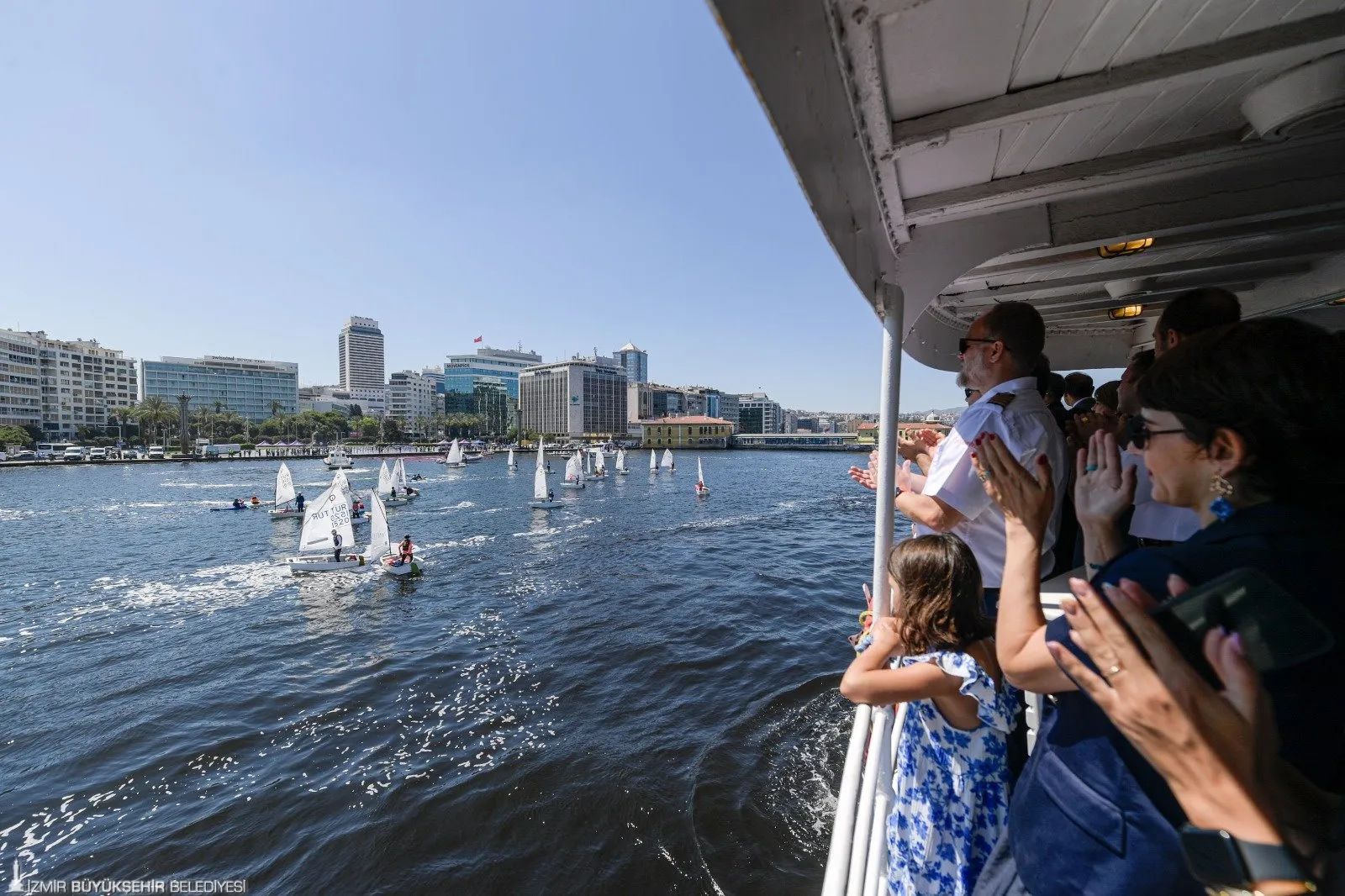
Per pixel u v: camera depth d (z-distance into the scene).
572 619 17.55
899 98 1.60
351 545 25.55
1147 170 2.18
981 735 1.76
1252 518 0.85
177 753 10.75
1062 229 2.49
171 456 102.81
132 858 8.33
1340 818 0.71
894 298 2.12
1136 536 1.95
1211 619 0.75
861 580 21.83
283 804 9.26
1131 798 0.92
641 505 44.31
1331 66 1.53
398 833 8.56
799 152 0.83
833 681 12.88
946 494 2.00
